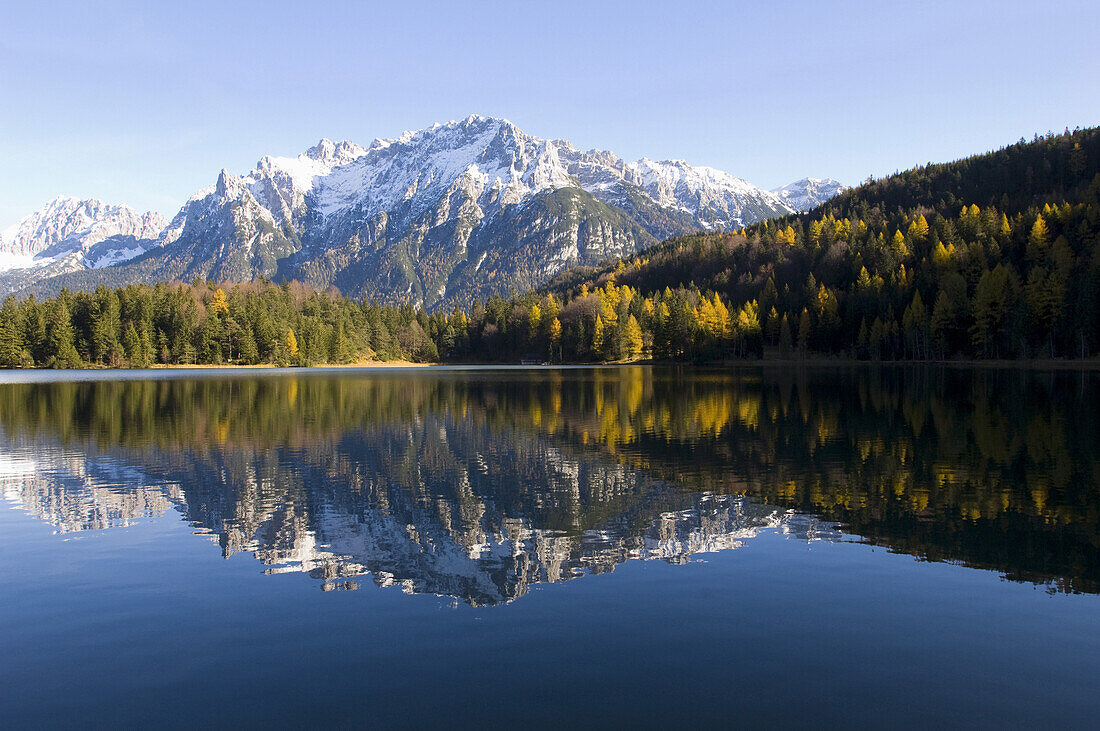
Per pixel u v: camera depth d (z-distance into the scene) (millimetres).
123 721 11008
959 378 88438
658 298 190500
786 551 19141
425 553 19672
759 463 31844
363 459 34656
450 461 33844
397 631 14266
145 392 80875
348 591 16719
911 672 12250
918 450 34469
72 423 49781
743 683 11875
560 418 50906
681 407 57500
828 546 19516
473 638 13875
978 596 15773
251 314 176875
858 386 78125
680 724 10594
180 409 59906
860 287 146875
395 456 35438
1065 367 101062
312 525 22672
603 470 31000
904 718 10727
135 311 165750
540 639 13766
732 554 18969
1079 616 14641
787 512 23234
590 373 131500
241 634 14242
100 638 14125
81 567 18719
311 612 15383
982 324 114000
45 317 155875
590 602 15695
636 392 75688
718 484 27688
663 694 11531
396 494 26922
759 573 17406
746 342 158875
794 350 153625
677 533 21062
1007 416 47000
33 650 13617
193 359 167250
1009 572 17312
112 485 28859
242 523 23031
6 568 18594
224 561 19141
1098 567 17625
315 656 13172
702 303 168125
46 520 23453
